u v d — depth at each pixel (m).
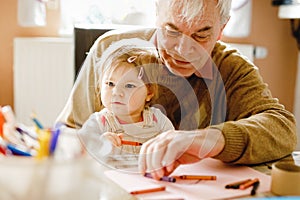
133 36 0.86
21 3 1.98
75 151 0.61
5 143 0.69
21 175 0.49
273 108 1.00
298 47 2.34
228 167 0.85
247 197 0.69
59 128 0.77
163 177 0.75
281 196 0.69
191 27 0.88
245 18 2.12
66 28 2.18
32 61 2.04
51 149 0.64
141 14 2.06
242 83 1.03
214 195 0.69
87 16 2.11
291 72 2.42
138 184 0.72
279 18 2.34
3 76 2.12
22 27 2.10
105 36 0.87
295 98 2.40
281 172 0.70
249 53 2.25
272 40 2.36
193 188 0.72
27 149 0.68
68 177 0.51
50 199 0.50
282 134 0.93
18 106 2.08
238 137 0.85
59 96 2.09
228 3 0.95
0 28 2.07
